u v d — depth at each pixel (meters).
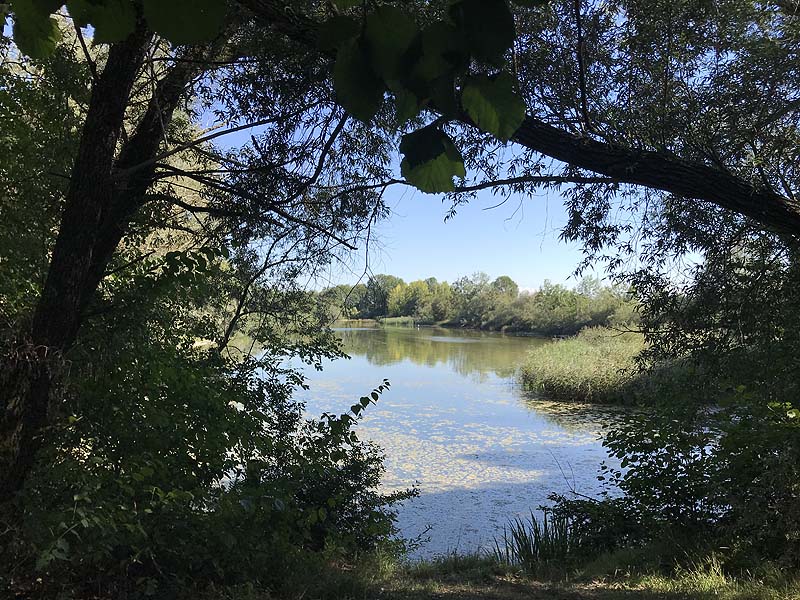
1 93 4.02
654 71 4.38
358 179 5.35
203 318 6.46
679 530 5.68
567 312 51.91
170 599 3.60
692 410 5.71
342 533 6.32
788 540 4.46
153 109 4.43
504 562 6.06
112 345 3.99
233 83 4.49
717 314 5.54
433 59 0.71
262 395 6.07
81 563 3.31
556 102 3.99
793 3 4.29
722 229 5.36
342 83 0.74
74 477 3.51
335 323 7.03
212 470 4.44
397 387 22.09
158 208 5.05
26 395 3.34
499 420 16.48
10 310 4.07
